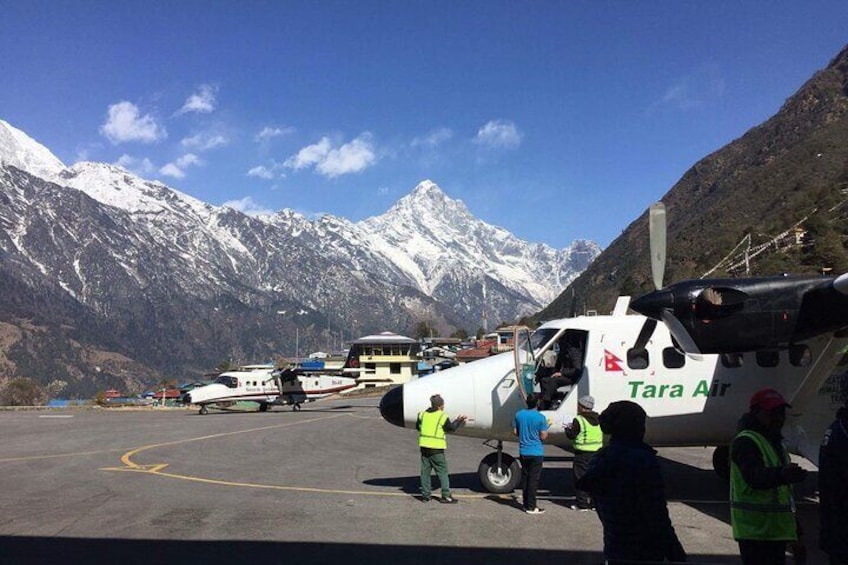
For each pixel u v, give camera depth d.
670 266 109.00
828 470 4.66
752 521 5.02
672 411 10.95
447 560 7.64
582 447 10.14
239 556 7.76
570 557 7.77
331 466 15.44
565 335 11.66
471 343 117.50
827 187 89.06
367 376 104.62
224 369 135.62
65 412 47.66
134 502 10.92
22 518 9.71
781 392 10.85
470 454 17.77
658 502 4.64
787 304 9.04
